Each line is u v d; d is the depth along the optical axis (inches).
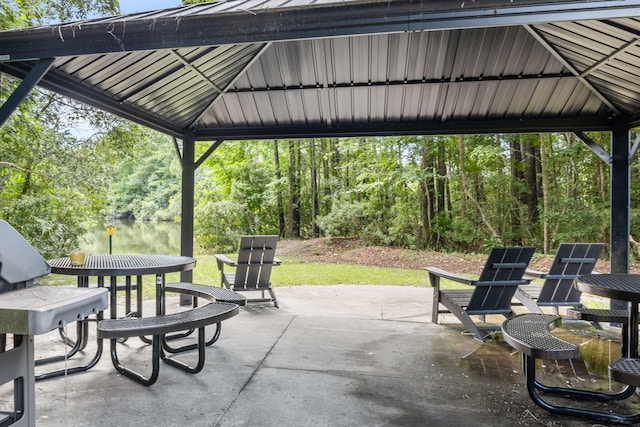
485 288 147.9
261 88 193.0
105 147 327.9
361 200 524.4
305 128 212.1
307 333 155.0
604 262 361.7
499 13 87.1
